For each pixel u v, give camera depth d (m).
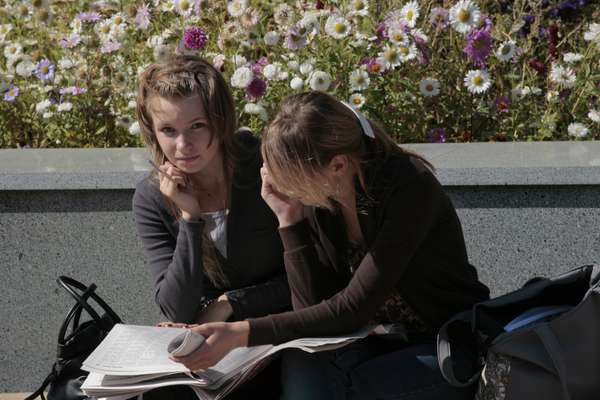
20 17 13.72
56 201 9.87
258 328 6.95
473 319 6.84
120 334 7.34
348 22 11.12
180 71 7.89
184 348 6.65
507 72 12.34
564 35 14.12
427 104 11.67
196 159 7.91
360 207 7.11
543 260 9.45
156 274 8.37
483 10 12.98
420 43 11.39
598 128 11.31
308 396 6.95
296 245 7.55
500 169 9.14
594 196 9.20
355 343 7.64
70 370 7.93
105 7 12.54
